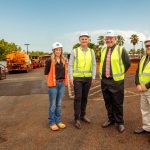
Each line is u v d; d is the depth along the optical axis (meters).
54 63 2.92
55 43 2.92
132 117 3.30
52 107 2.97
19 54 15.67
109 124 2.97
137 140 2.56
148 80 2.61
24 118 3.51
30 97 5.23
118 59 2.80
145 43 2.62
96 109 3.80
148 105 2.66
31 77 11.01
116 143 2.50
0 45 24.30
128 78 8.05
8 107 4.29
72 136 2.72
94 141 2.56
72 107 4.05
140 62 2.70
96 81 7.45
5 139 2.71
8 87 7.30
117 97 2.81
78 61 2.99
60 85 2.98
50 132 2.87
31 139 2.68
